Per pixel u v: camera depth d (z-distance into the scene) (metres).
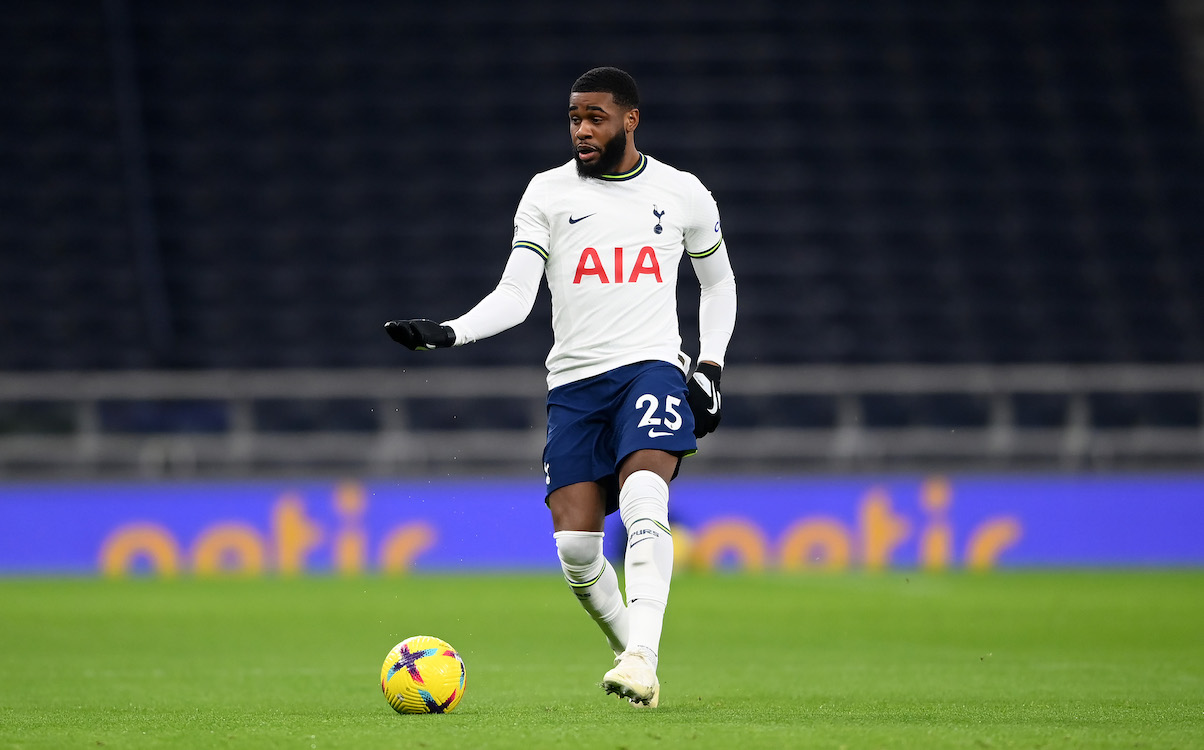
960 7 100.69
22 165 88.12
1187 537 65.56
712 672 25.80
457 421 75.56
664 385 17.77
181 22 95.38
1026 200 91.50
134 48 94.06
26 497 61.50
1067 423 78.56
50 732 15.84
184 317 82.25
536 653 30.98
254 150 90.62
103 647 32.56
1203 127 96.50
